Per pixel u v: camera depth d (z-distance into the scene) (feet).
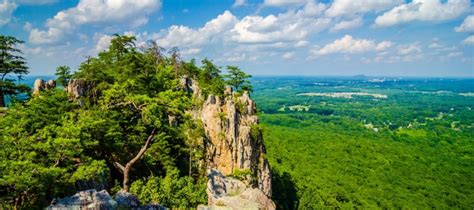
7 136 103.71
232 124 172.86
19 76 197.26
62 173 101.14
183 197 131.13
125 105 149.48
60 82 195.00
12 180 88.02
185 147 169.99
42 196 101.81
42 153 106.11
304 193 311.06
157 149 149.79
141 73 171.42
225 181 110.93
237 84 258.57
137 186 130.52
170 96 145.18
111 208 75.66
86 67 177.37
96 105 154.10
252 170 176.45
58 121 122.83
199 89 207.62
